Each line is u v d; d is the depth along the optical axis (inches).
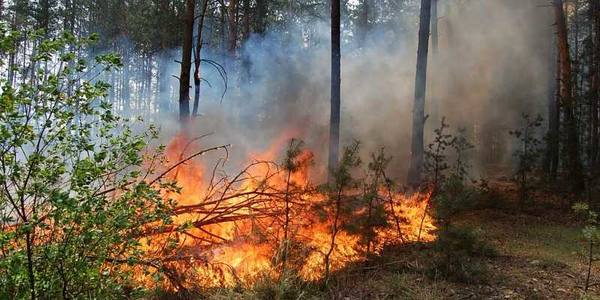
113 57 121.0
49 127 109.0
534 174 515.8
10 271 105.7
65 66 113.6
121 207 121.3
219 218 240.4
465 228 249.9
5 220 103.9
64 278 110.1
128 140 130.3
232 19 791.7
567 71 475.2
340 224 235.8
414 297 186.5
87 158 114.3
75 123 117.4
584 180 462.6
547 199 445.4
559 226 346.3
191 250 213.2
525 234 318.0
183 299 184.4
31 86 106.1
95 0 1073.5
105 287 121.4
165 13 901.2
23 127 102.3
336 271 217.2
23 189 104.3
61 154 113.3
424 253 231.1
